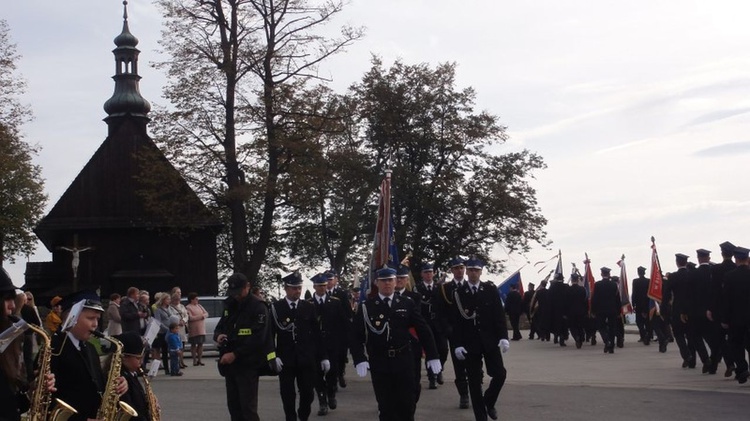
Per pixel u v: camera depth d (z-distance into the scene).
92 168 58.59
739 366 16.38
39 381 6.33
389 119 57.94
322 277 16.41
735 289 16.19
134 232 58.47
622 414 13.59
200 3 46.41
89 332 7.08
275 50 46.72
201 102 47.38
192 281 58.16
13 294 5.96
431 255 60.09
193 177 47.84
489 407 13.49
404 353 11.19
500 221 59.44
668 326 27.50
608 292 26.14
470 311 13.38
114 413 7.02
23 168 55.69
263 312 11.66
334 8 47.19
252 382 11.52
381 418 11.27
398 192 57.38
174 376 23.42
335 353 16.12
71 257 58.47
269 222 49.06
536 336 41.56
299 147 46.31
